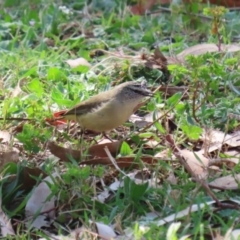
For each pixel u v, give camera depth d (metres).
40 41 14.64
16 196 9.29
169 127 11.01
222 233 8.11
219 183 9.16
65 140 10.70
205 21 15.18
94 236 8.16
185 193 8.82
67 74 12.95
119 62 13.14
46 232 8.69
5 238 8.47
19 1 16.81
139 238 7.79
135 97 10.32
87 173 9.01
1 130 10.91
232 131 10.91
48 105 11.22
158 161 9.61
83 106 10.36
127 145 9.99
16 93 12.17
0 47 14.40
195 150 10.37
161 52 13.16
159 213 8.66
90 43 14.53
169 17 15.65
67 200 8.98
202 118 10.89
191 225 8.26
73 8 16.56
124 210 8.66
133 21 15.38
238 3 15.98
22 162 9.60
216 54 13.15
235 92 11.86
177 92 11.85
